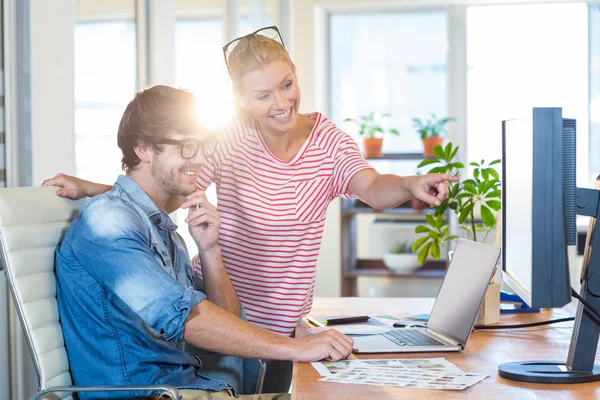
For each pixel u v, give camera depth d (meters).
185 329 1.58
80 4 2.64
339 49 5.48
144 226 1.64
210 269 1.94
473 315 1.65
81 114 2.65
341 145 2.08
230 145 2.07
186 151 1.68
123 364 1.58
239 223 2.07
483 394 1.31
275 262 2.07
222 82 3.70
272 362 2.17
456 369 1.48
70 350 1.61
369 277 5.42
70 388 1.51
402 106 5.43
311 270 2.11
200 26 3.50
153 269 1.56
